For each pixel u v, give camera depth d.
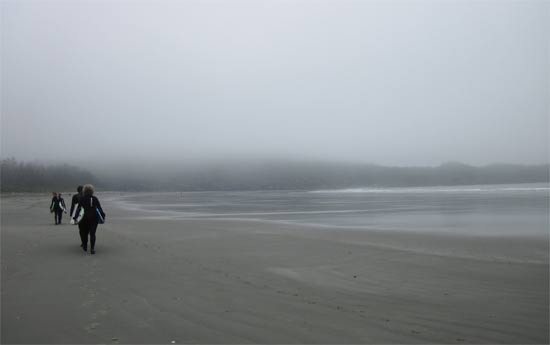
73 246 13.19
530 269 10.46
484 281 9.09
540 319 6.37
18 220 24.50
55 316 6.00
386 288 8.40
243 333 5.42
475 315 6.54
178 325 5.69
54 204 21.52
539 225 22.02
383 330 5.71
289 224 23.47
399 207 42.66
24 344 4.91
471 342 5.35
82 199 11.91
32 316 6.00
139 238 16.05
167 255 11.95
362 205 48.88
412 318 6.33
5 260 10.60
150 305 6.68
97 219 11.96
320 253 12.83
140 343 4.98
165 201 72.19
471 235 17.70
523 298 7.65
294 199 77.38
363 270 10.27
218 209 43.41
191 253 12.54
